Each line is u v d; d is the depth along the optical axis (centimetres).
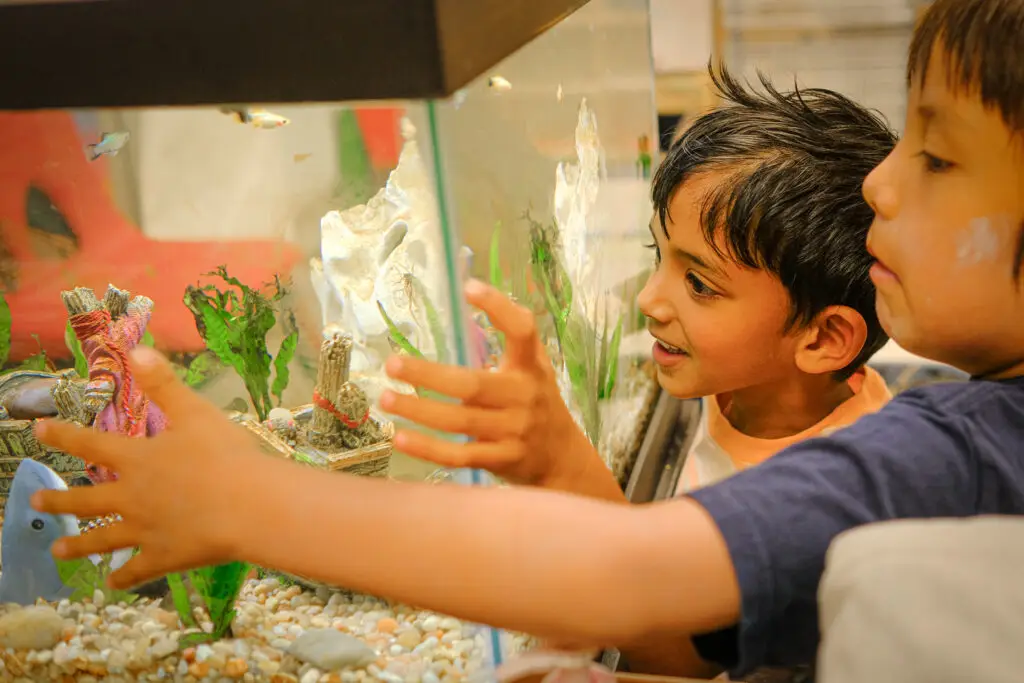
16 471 77
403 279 63
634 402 125
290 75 56
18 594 79
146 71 59
